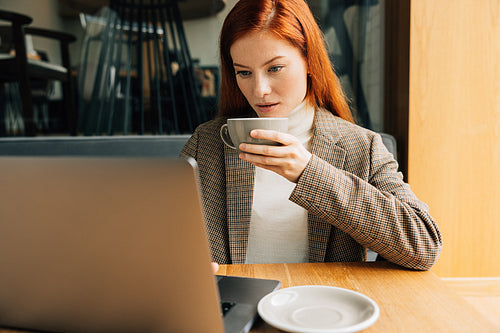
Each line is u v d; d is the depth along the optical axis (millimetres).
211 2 2043
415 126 1794
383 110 2039
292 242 1027
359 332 516
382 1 1986
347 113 1129
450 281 1852
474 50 1763
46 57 2064
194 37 2062
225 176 1068
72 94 2086
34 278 479
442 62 1765
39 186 433
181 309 445
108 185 417
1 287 497
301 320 529
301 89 931
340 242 980
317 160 745
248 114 1141
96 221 431
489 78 1778
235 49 889
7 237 464
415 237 765
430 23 1747
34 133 2102
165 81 2088
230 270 787
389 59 2002
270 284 665
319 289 592
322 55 973
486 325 533
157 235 422
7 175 438
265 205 1035
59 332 502
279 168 735
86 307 475
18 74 2066
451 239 1841
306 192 741
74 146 1698
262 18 857
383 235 760
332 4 2008
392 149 1565
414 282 708
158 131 2109
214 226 1039
